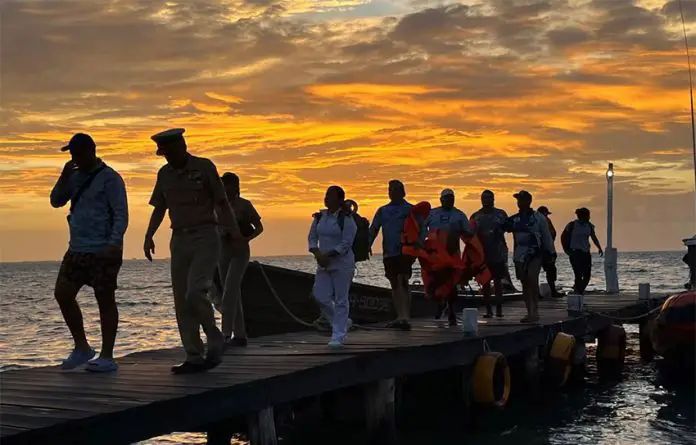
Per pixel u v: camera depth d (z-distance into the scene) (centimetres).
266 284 1333
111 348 807
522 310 1602
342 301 977
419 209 1175
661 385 1462
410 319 1441
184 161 778
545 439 1042
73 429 579
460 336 1112
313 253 971
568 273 8706
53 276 14412
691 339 1398
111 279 780
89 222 770
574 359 1397
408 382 1251
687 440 1025
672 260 15925
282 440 1060
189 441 1119
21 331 3033
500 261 1408
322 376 831
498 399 1116
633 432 1077
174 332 2858
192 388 702
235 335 1023
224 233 979
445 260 1245
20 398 664
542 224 1315
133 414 623
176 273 789
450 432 1085
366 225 1082
